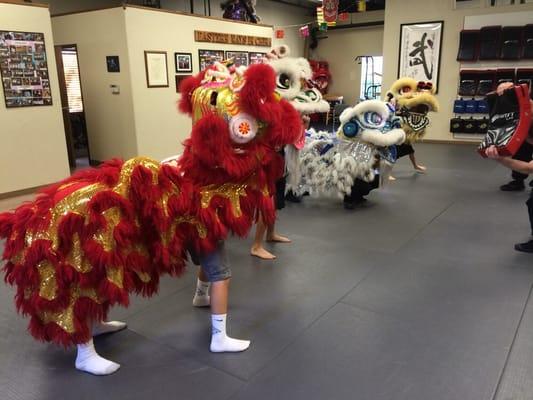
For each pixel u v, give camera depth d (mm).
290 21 12945
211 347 2137
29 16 5066
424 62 8992
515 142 2779
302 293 2729
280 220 4184
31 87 5195
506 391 1833
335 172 4332
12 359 2094
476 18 8375
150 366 2029
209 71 2119
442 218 4184
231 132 1848
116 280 1792
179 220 1910
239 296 2695
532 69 8000
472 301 2598
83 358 1980
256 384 1902
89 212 1717
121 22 6113
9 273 1845
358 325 2359
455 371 1968
